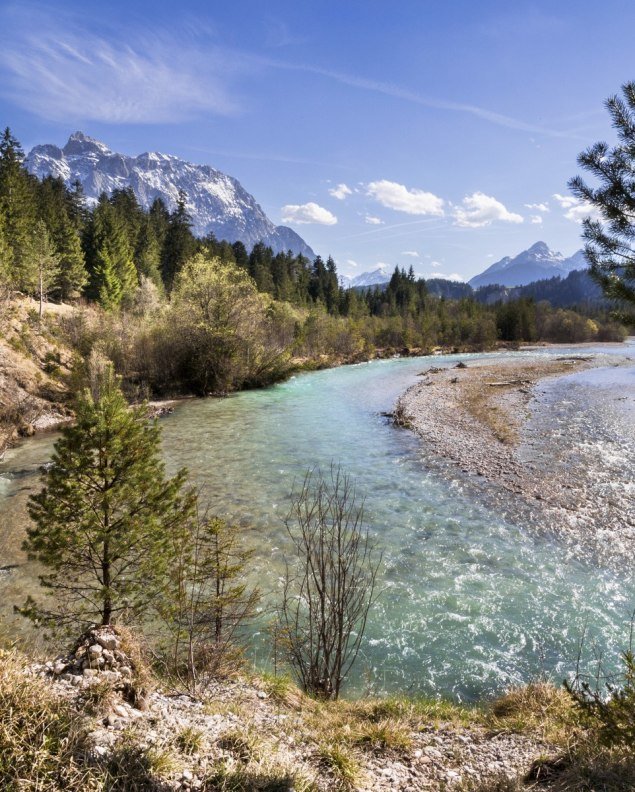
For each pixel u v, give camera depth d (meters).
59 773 3.65
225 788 4.12
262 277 102.44
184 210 89.38
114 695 5.09
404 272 157.88
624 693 5.38
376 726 6.22
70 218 81.44
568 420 29.50
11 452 21.94
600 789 4.35
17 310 34.56
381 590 11.30
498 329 106.62
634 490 18.14
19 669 4.78
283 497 17.00
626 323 6.55
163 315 43.50
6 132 55.66
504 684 8.48
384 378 50.25
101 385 8.71
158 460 8.71
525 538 14.30
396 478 19.48
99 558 8.09
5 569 11.68
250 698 6.64
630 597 11.27
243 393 41.22
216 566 8.91
